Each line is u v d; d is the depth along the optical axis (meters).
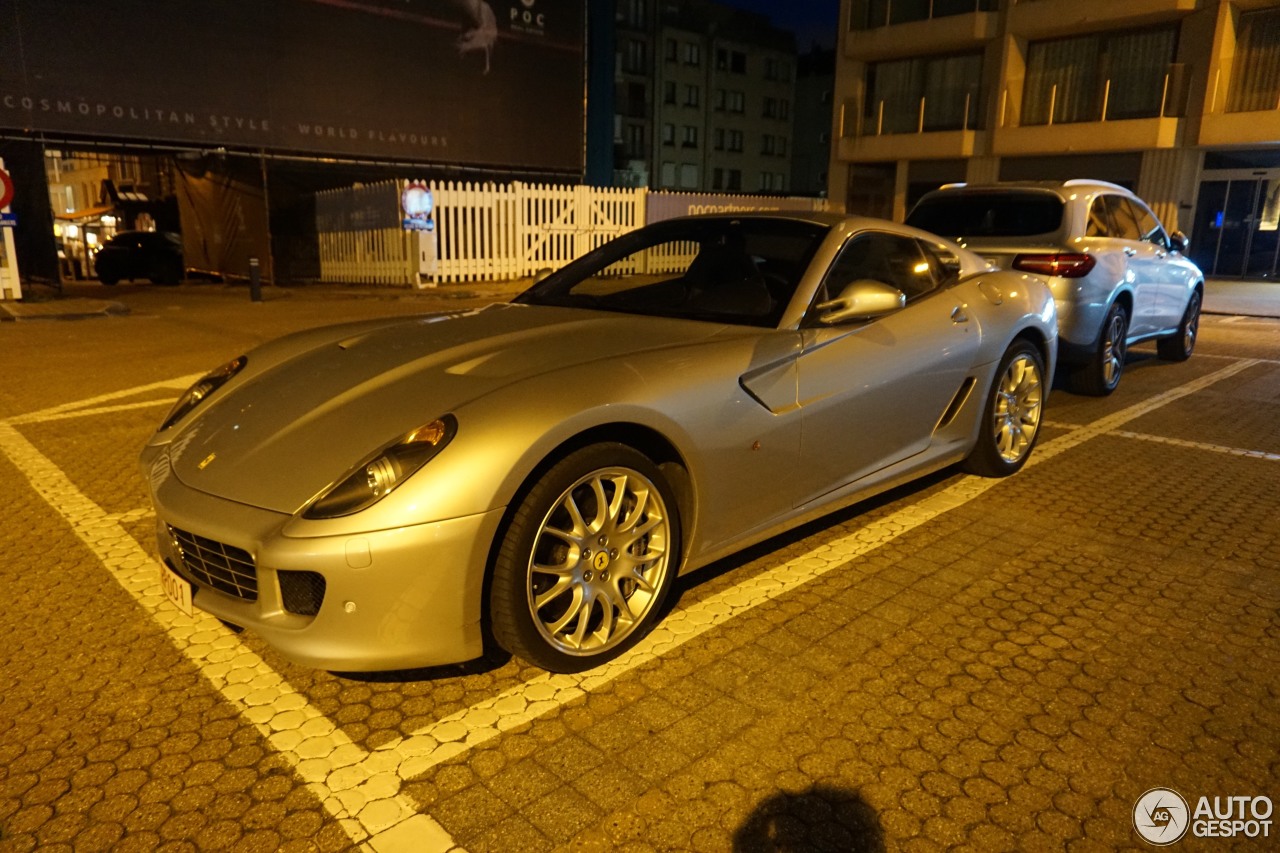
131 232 20.36
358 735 2.31
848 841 1.93
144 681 2.58
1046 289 4.68
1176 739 2.30
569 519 2.51
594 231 19.45
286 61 18.97
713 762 2.20
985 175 23.45
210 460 2.54
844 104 26.05
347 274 19.47
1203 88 19.56
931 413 3.80
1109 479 4.61
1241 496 4.34
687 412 2.71
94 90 16.55
